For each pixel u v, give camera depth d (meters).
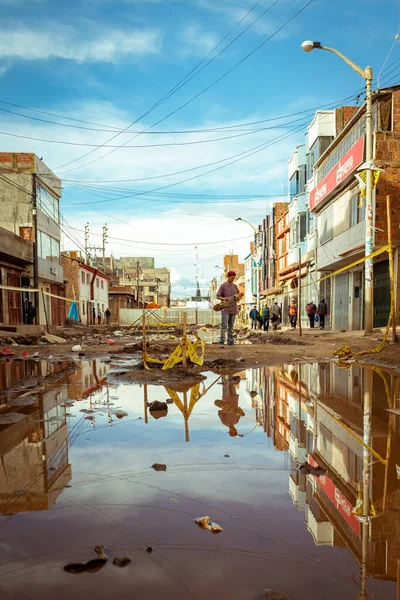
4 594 1.32
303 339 15.84
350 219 19.17
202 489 2.17
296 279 33.28
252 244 59.72
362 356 9.37
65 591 1.33
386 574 1.43
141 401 4.61
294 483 2.26
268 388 5.46
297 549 1.59
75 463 2.59
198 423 3.61
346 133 19.38
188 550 1.57
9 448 2.91
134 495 2.10
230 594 1.31
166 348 12.02
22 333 17.22
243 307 63.22
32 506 1.97
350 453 2.80
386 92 15.70
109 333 30.97
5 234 22.02
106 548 1.59
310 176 28.47
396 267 15.66
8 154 27.14
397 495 2.10
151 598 1.30
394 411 4.07
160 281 91.50
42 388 5.54
